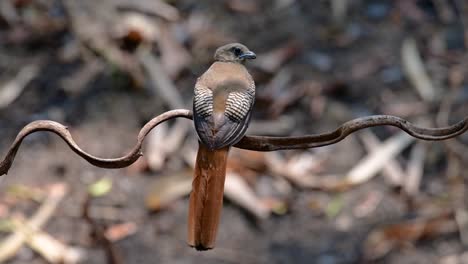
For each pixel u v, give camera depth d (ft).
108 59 42.42
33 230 34.71
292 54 43.04
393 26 45.06
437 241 34.65
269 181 37.22
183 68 42.19
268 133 39.24
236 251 33.96
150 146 38.47
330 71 42.22
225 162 17.13
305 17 45.47
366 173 37.55
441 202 36.04
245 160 37.52
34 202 35.96
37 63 42.52
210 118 18.11
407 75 42.19
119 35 43.04
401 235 34.71
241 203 35.88
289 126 39.60
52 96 40.98
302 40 43.91
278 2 46.29
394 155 38.32
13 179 36.86
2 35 44.11
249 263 33.47
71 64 42.63
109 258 33.24
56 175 37.14
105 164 16.44
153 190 36.52
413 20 45.42
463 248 34.27
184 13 44.96
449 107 40.42
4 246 34.09
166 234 34.83
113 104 40.50
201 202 16.83
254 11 45.78
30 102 40.68
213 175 17.02
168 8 44.91
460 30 44.68
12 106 40.47
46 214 35.40
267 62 42.34
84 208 33.55
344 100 41.06
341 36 44.32
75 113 40.04
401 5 46.11
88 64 42.50
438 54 43.29
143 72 41.83
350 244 34.35
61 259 33.71
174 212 35.83
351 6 46.21
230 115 18.52
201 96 19.02
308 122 39.86
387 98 40.96
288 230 35.06
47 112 40.06
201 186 16.94
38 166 37.50
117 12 43.98
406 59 42.96
